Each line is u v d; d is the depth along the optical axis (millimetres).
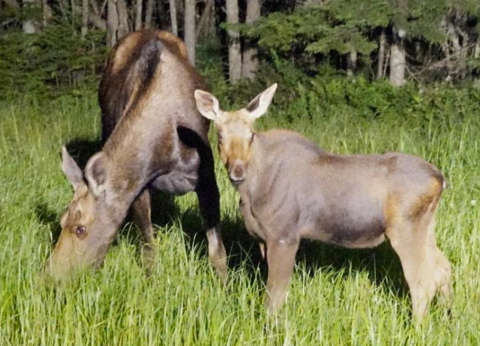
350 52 23875
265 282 11359
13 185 14555
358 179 10273
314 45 22250
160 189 12148
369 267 11586
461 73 25109
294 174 10391
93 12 31922
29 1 28547
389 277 11258
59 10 31297
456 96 20734
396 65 23531
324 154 10523
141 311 9836
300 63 25453
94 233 10891
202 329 9438
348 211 10258
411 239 10148
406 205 10094
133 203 11836
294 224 10391
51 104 24094
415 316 10047
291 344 9328
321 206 10336
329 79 23203
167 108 11742
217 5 31531
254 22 25828
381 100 21109
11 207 13281
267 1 28859
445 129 18219
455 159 14711
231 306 10172
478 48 25031
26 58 26125
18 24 29922
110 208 10984
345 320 9859
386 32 25484
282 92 23906
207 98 10391
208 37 30469
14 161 16219
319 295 10266
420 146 16094
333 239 10477
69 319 9539
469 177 14062
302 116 21406
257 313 10266
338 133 18812
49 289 10531
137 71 12539
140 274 10906
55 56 26156
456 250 11633
